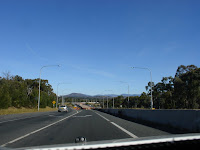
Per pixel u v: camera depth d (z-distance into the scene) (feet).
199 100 179.22
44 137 32.48
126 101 359.66
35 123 56.80
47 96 264.52
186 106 185.26
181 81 179.93
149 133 35.14
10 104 148.15
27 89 212.84
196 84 171.73
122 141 8.86
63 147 7.86
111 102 458.91
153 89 235.61
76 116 89.92
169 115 42.01
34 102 205.16
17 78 245.65
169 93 207.92
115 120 65.98
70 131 39.17
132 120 66.03
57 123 56.24
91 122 58.49
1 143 27.73
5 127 47.37
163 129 40.06
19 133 37.45
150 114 53.42
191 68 187.52
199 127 31.32
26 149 8.32
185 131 34.99
